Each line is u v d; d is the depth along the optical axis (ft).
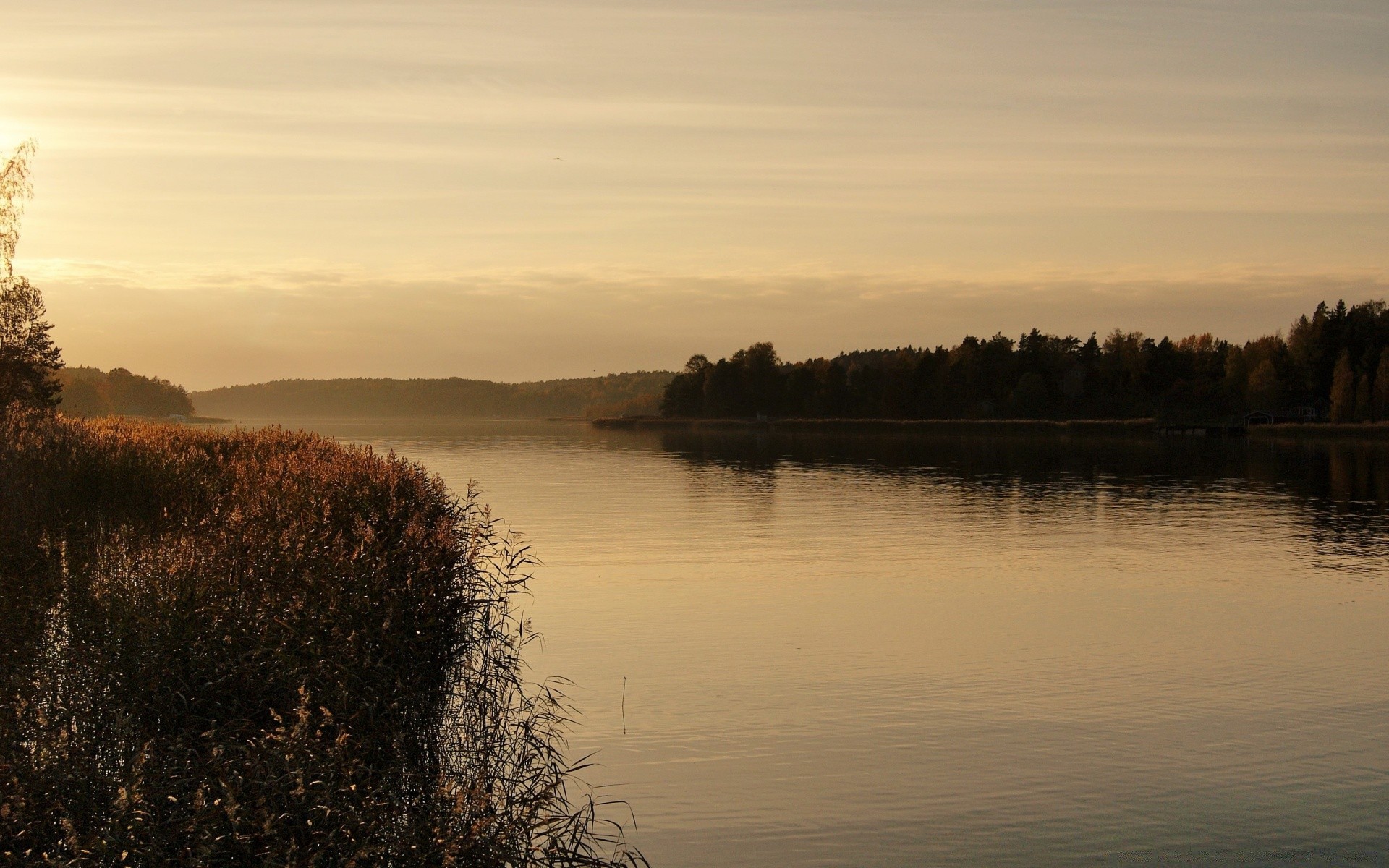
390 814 22.40
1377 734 42.09
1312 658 54.39
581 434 549.95
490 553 88.02
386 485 64.03
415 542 46.29
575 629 59.93
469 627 46.62
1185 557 90.74
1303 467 233.55
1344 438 409.49
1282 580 78.64
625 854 29.58
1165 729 42.60
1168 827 33.04
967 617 64.34
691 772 36.96
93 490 67.56
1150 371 538.47
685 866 29.78
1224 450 321.93
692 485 174.29
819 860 30.37
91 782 22.36
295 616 32.09
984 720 43.50
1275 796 35.65
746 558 88.74
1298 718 44.29
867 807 34.22
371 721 27.78
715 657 53.57
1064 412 544.62
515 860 22.71
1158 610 67.10
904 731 41.86
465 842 21.75
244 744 24.58
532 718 35.73
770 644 56.70
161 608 30.30
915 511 130.93
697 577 78.43
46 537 44.04
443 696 37.55
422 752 30.09
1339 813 34.22
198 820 20.45
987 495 154.20
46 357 109.81
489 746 31.19
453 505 75.15
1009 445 370.94
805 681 49.03
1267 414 464.24
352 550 42.96
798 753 39.09
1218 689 48.49
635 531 108.37
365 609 34.60
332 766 22.77
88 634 29.73
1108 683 49.49
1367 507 137.59
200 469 77.87
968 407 564.30
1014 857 30.81
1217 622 63.26
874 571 81.76
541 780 32.01
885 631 60.03
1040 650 55.72
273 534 42.19
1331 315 502.79
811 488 170.30
